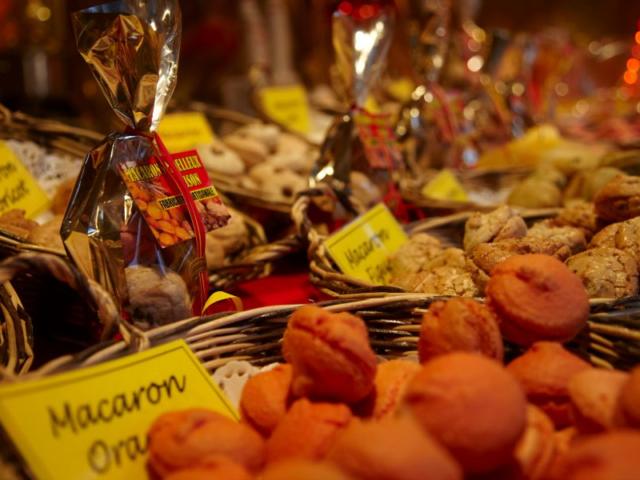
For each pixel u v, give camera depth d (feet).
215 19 4.00
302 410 0.92
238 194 2.04
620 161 2.17
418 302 1.22
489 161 2.86
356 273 1.57
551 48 3.49
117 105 1.26
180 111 2.64
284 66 3.55
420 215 2.08
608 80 5.05
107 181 1.24
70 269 1.00
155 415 0.98
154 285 1.19
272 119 2.74
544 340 1.07
